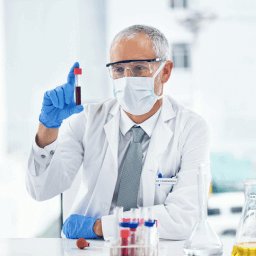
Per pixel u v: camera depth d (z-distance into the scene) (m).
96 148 1.88
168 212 1.53
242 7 7.92
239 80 7.97
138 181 1.70
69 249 1.26
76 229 1.49
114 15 7.95
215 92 7.93
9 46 8.30
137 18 7.88
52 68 8.30
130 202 1.68
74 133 1.95
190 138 1.81
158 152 1.76
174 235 1.47
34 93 8.33
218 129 7.87
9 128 7.74
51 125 1.63
